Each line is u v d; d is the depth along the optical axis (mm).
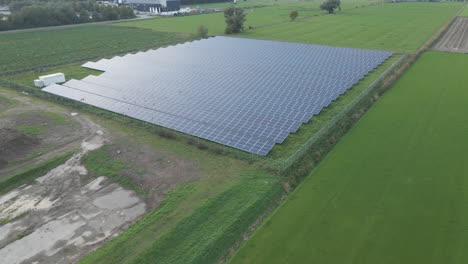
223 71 66562
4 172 36031
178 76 64500
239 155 38750
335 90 56250
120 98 55188
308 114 47562
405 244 26031
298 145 40938
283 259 25156
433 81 61125
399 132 43250
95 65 76938
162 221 28750
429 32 108938
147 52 85750
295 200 31562
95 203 31719
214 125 44906
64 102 55094
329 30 118250
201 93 55344
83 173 36188
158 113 49281
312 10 183125
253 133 42625
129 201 31828
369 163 36875
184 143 41812
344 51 81125
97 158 38594
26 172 35812
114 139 42938
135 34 119375
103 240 27344
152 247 26062
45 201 32250
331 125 44812
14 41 106000
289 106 49812
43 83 63969
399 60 73000
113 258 25266
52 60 84375
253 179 34438
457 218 28375
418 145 40000
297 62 72062
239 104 50531
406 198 31156
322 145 40625
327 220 28844
